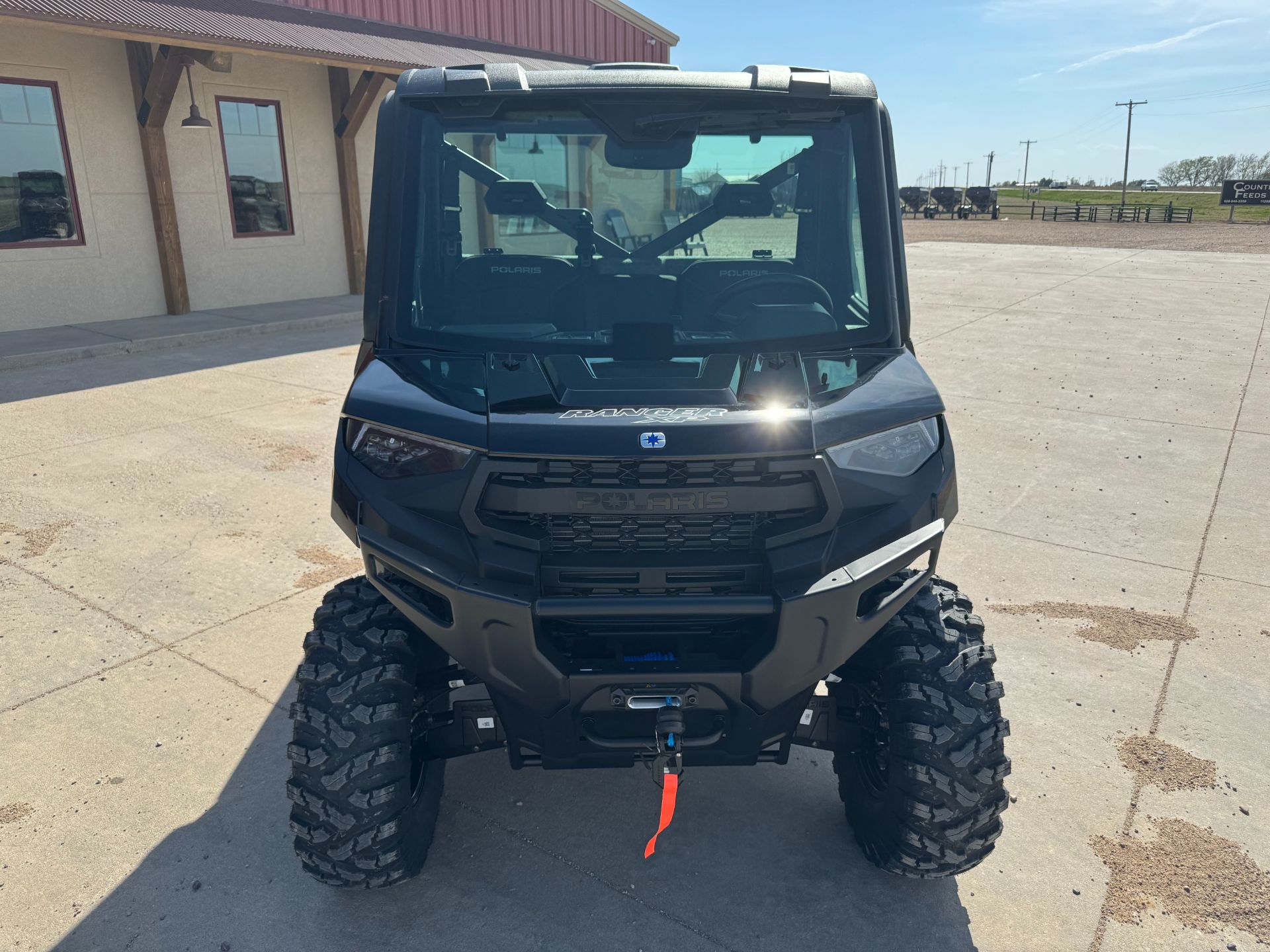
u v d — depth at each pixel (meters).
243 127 14.17
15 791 3.43
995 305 15.38
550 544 2.44
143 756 3.63
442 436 2.43
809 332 2.85
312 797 2.53
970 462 7.23
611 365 2.68
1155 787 3.49
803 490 2.42
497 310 2.86
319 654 2.63
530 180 2.83
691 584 2.43
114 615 4.73
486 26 18.08
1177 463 7.20
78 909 2.88
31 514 6.01
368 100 14.97
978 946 2.76
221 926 2.82
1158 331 12.86
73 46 11.92
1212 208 62.91
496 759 3.65
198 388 9.38
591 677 2.40
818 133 2.90
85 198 12.34
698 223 2.88
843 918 2.86
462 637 2.41
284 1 14.60
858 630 2.46
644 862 3.10
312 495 6.42
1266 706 4.02
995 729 2.58
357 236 15.91
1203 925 2.85
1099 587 5.14
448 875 3.03
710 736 2.58
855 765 3.09
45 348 10.61
